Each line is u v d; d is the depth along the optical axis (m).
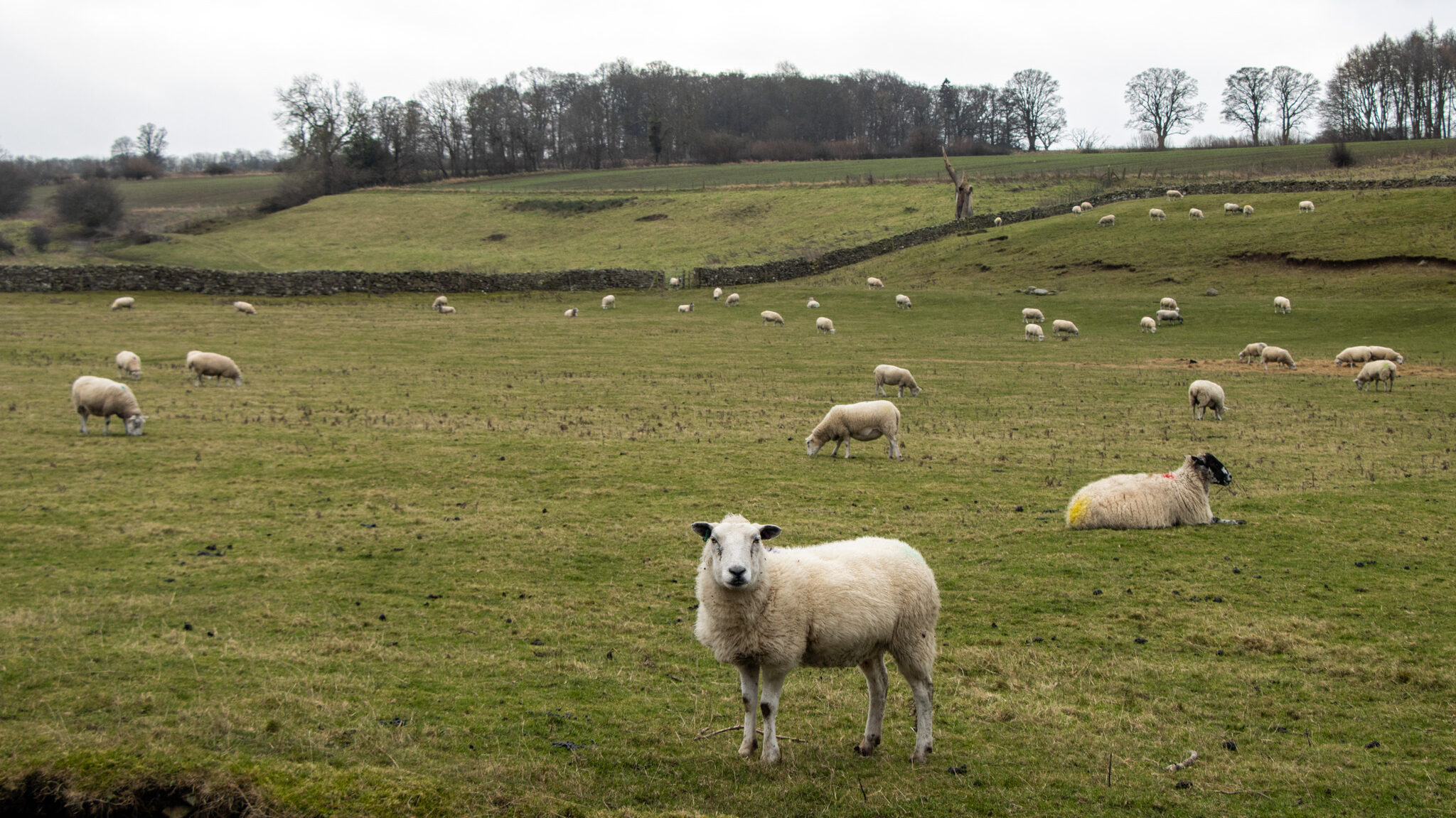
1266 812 6.40
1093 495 15.08
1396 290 49.19
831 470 19.89
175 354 34.97
